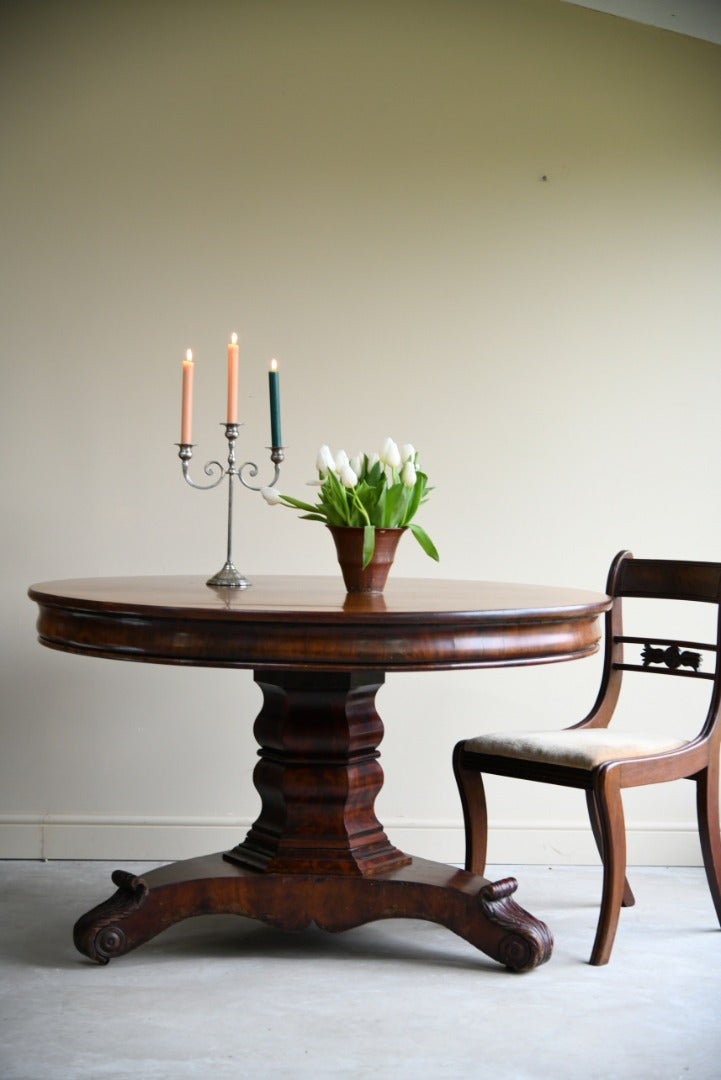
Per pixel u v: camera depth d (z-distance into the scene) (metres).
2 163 3.48
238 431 3.51
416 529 2.74
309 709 2.70
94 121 3.49
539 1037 2.26
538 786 3.54
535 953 2.57
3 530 3.48
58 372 3.49
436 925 2.92
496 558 3.55
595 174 3.56
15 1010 2.35
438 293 3.54
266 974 2.57
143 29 3.50
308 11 3.52
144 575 3.51
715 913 3.07
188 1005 2.39
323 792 2.71
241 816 3.51
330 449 3.53
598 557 3.56
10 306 3.48
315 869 2.67
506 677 3.54
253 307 3.52
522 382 3.55
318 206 3.52
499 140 3.55
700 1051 2.21
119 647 2.35
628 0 3.45
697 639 3.56
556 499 3.56
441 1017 2.35
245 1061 2.13
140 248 3.50
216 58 3.51
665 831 3.54
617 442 3.56
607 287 3.57
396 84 3.53
